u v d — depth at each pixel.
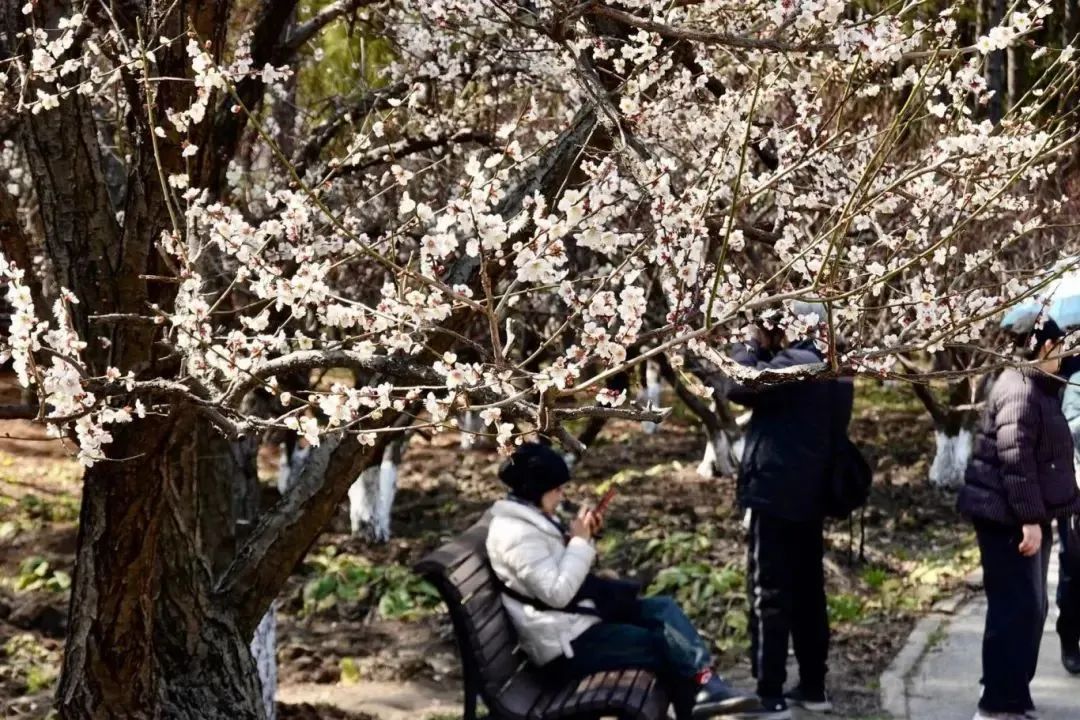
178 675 7.35
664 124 7.77
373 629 16.17
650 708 8.73
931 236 8.92
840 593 15.05
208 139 6.25
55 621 15.55
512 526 9.39
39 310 6.26
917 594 14.78
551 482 9.51
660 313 12.04
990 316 5.65
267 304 5.83
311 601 16.97
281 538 7.50
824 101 9.57
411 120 10.79
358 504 20.20
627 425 31.34
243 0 9.85
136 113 5.94
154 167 5.89
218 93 7.21
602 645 9.31
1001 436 9.27
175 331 6.05
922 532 18.75
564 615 9.31
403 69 11.38
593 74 6.34
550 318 14.37
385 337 5.25
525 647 9.39
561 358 4.68
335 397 4.96
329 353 5.21
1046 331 8.99
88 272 6.25
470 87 11.48
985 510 9.41
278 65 9.66
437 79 10.88
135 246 5.88
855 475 9.88
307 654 14.71
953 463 21.64
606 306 4.97
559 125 10.15
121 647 6.44
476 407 4.77
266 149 11.85
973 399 15.41
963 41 16.89
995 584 9.49
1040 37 16.69
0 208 6.11
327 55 13.66
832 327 5.17
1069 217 15.18
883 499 20.86
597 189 5.11
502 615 9.44
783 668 9.98
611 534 19.62
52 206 6.29
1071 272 6.65
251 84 8.87
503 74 11.07
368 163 9.31
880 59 5.84
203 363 5.34
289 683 13.69
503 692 9.03
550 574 9.23
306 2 12.59
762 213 10.12
